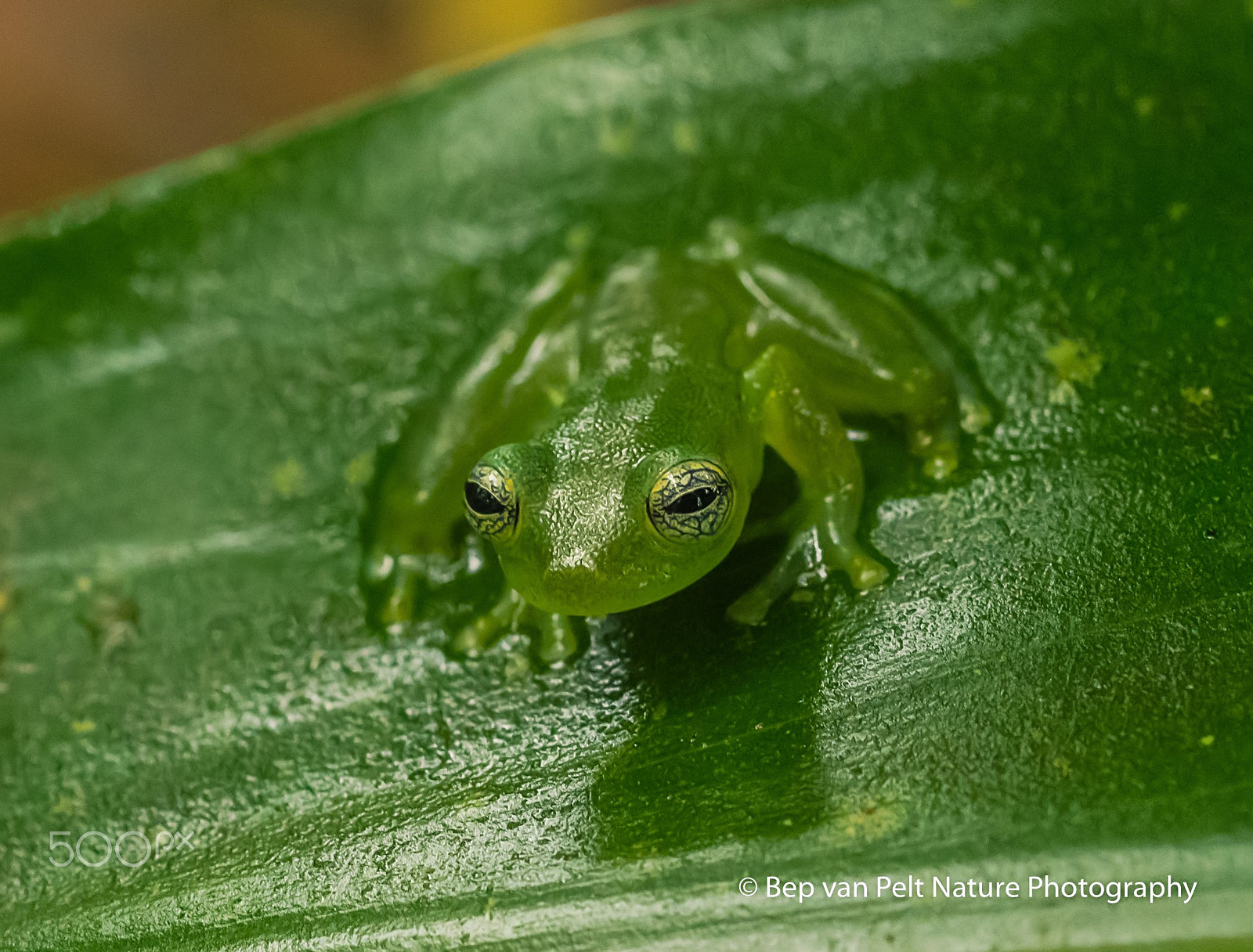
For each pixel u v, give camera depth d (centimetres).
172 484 22
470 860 20
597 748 20
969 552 20
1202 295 21
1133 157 21
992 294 21
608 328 21
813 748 20
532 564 20
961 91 22
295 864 20
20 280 23
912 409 21
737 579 20
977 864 19
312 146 23
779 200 22
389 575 21
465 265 22
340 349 22
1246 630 20
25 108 31
